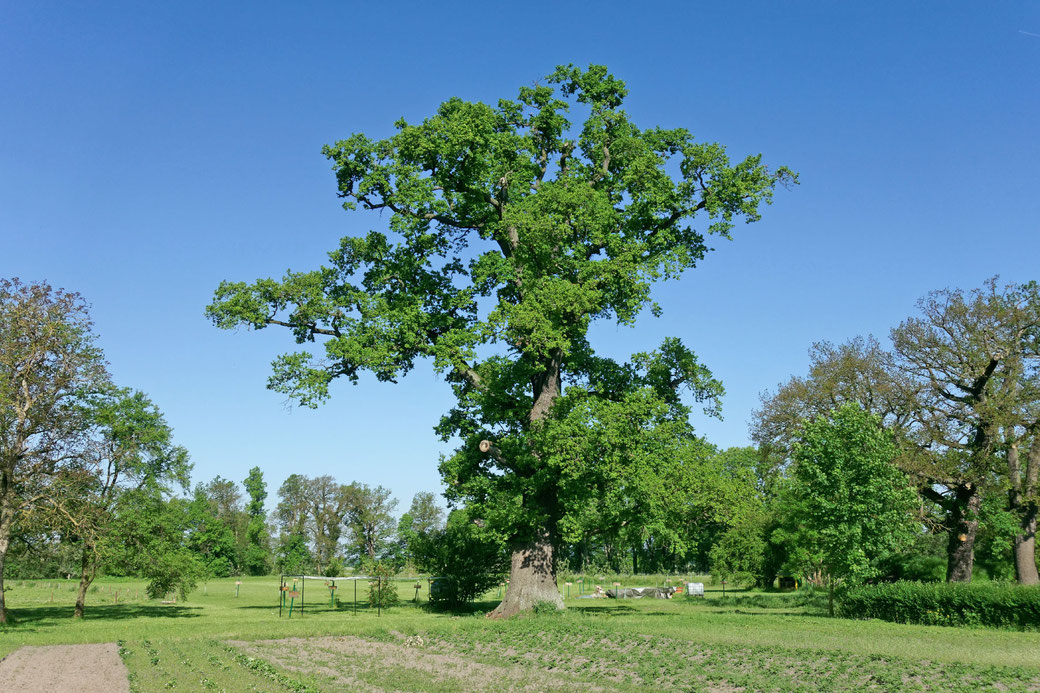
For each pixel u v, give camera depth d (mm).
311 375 31469
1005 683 14758
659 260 32938
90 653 22203
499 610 32562
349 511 118312
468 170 32781
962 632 23172
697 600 47094
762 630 23891
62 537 35594
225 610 43656
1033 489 38812
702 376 35469
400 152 31828
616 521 33750
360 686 17375
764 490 44969
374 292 34312
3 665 19906
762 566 57531
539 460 32406
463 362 32781
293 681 17109
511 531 32156
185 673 18312
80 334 34844
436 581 41094
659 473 31750
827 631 23594
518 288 32906
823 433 31438
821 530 30328
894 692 14539
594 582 78312
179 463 41094
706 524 36625
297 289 31672
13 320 33000
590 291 31031
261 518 119812
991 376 39375
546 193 31688
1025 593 24062
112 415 38562
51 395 33344
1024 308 38625
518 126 35469
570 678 18109
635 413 30984
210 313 31578
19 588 74125
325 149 31844
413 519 125312
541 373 34125
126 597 60438
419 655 22172
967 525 39281
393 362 32750
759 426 45156
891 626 25516
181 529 42281
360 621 31578
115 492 38812
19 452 32656
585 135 35531
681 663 18656
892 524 30172
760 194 32688
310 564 113375
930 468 38000
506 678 18312
